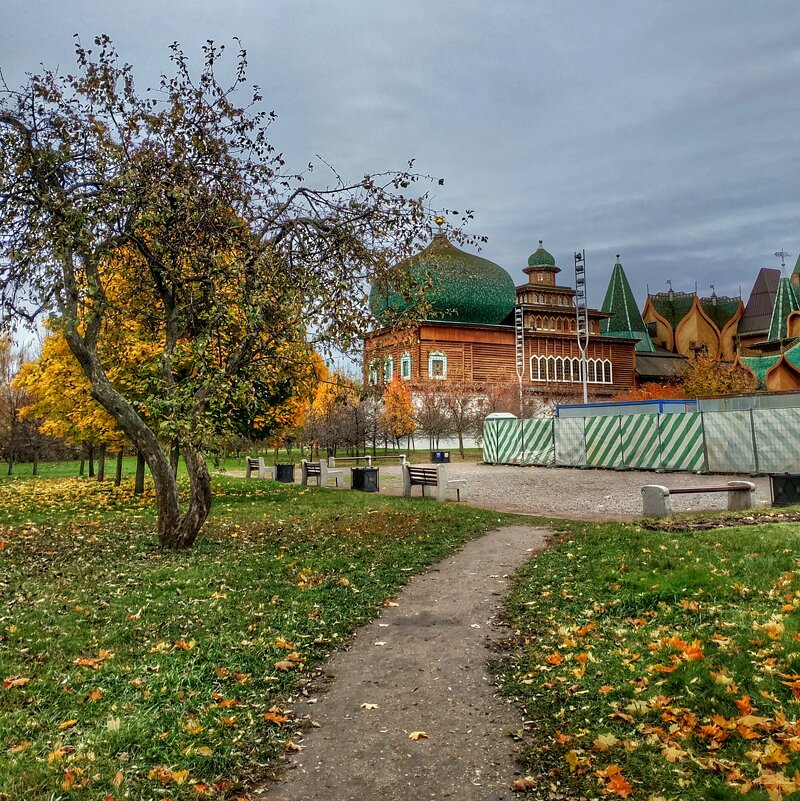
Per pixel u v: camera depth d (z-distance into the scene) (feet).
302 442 154.30
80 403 61.36
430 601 26.32
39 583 28.40
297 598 26.00
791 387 161.68
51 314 34.58
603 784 12.75
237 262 33.27
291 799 12.96
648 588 24.35
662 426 85.92
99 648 20.33
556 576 28.12
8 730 14.90
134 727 15.19
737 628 19.31
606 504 58.18
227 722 15.74
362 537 39.52
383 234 37.55
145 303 43.45
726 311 335.47
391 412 163.94
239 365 36.06
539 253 252.62
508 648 20.76
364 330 39.65
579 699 16.44
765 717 14.29
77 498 64.18
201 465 36.83
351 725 15.99
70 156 32.32
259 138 37.40
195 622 22.88
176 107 35.32
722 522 38.88
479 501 62.59
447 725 15.83
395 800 12.81
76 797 12.50
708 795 12.08
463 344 212.64
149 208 32.83
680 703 15.39
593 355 238.89
